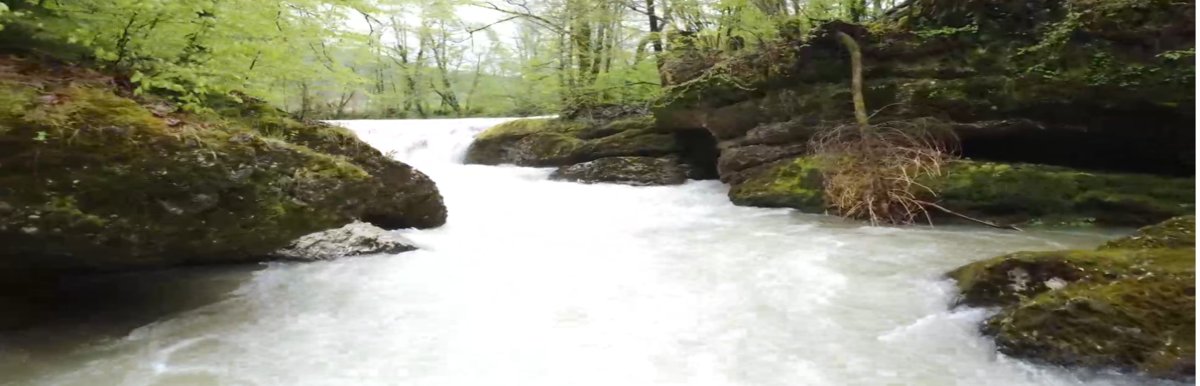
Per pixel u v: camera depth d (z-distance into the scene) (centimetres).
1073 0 820
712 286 526
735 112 1066
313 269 571
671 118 1155
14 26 496
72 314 466
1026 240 680
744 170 1053
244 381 367
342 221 638
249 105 701
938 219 794
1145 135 800
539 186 1130
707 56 1282
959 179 796
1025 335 376
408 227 738
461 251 650
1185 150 794
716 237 720
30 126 380
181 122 455
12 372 374
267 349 411
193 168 433
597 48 1678
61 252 413
